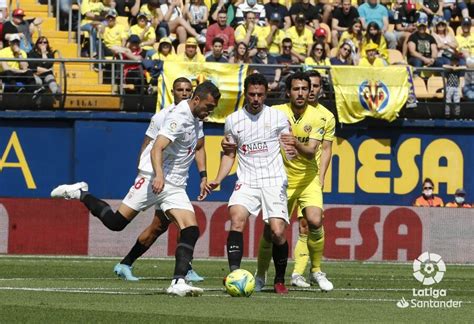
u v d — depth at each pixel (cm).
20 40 7225
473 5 8319
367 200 7012
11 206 5744
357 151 7000
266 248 3512
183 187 3275
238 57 7112
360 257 5816
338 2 7862
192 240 3212
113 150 6869
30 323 2484
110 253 5756
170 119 3186
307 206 3622
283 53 7250
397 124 7019
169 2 7600
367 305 3120
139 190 3384
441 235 5856
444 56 7656
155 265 5028
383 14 7800
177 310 2808
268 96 6875
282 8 7688
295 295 3412
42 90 6850
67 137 6875
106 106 6869
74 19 7831
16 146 6838
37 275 4212
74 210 5762
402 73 6981
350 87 6919
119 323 2497
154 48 7369
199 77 6769
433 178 7062
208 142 6856
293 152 3409
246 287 3222
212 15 7712
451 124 7050
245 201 3381
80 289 3478
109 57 7381
